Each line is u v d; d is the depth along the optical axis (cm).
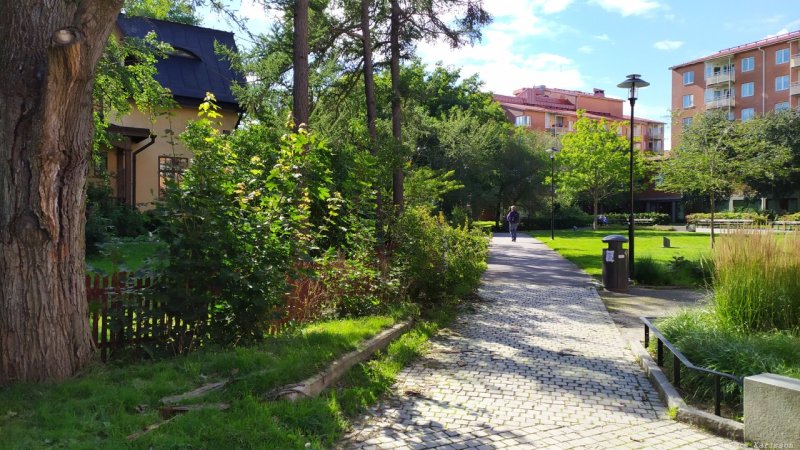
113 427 387
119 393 442
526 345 775
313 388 497
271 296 621
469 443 435
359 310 851
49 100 448
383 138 1320
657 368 630
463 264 1205
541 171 4634
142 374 500
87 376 488
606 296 1241
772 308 665
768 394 424
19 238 466
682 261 1456
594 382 611
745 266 688
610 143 4678
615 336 849
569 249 2450
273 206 664
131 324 556
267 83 1474
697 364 566
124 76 1265
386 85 1702
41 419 396
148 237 573
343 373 566
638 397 564
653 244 2644
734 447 438
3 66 453
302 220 715
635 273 1415
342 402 493
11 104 454
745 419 441
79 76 452
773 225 752
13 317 466
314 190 738
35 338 471
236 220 614
